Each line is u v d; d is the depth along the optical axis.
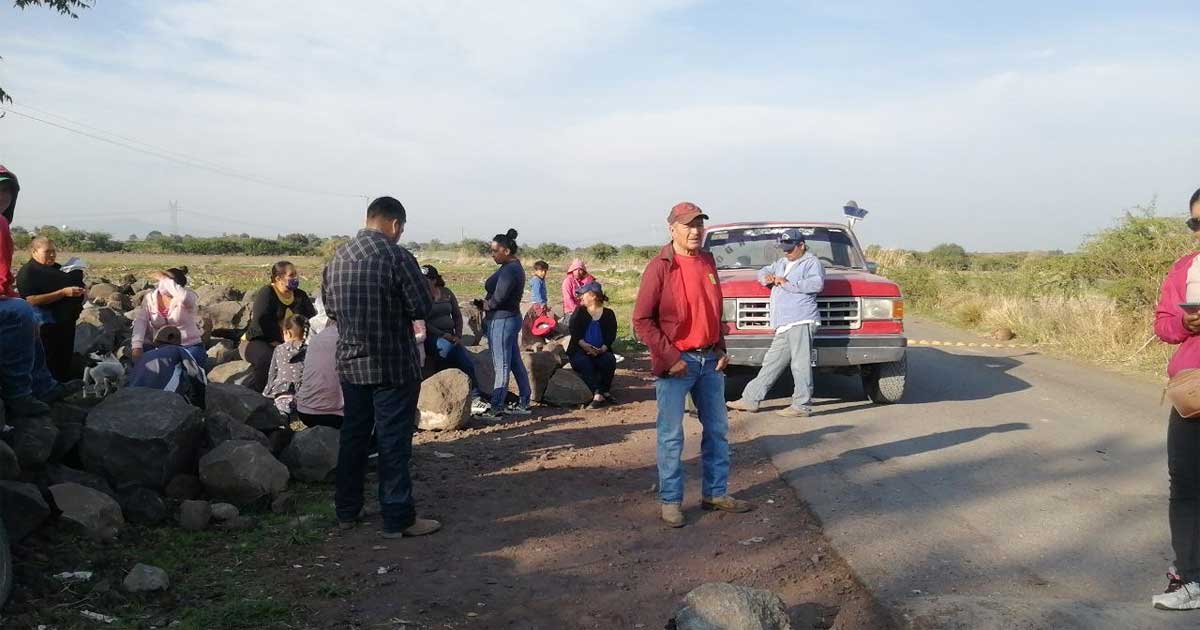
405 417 5.36
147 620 4.01
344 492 5.55
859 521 5.50
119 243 77.94
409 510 5.37
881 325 9.31
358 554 5.07
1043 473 6.64
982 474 6.63
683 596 4.46
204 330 12.27
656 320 5.61
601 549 5.17
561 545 5.24
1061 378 11.93
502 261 9.23
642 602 4.40
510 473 6.90
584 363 10.02
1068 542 5.08
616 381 11.91
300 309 9.64
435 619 4.16
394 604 4.33
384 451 5.33
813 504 5.89
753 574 4.75
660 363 5.46
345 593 4.44
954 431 8.23
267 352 9.37
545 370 9.98
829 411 9.45
